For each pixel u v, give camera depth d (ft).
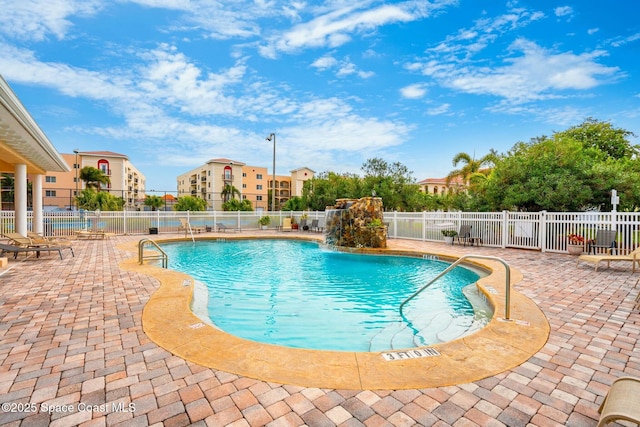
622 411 6.34
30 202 127.03
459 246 43.14
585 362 10.62
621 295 18.86
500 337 12.59
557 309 16.20
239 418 7.66
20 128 22.93
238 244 51.26
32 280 22.09
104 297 17.94
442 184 200.44
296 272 31.42
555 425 7.53
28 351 11.18
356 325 17.78
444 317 18.80
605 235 30.94
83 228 53.57
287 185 239.71
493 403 8.36
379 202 45.39
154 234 57.77
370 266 34.22
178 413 7.84
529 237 38.78
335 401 8.36
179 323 13.85
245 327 17.48
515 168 48.98
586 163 45.55
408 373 9.77
